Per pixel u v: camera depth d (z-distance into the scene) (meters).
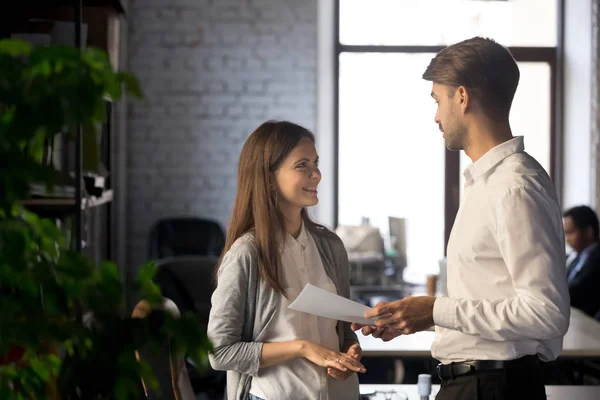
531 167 1.80
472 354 1.85
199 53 6.84
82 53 0.74
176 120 6.86
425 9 7.32
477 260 1.82
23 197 0.72
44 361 0.83
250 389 2.02
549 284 1.71
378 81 7.33
